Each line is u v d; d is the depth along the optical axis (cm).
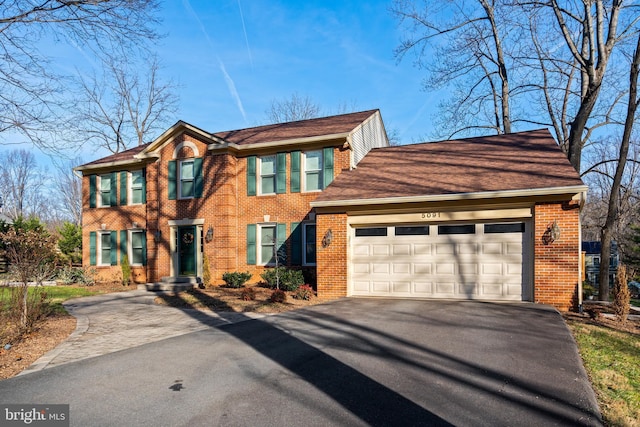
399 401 475
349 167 1598
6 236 824
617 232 3145
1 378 571
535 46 2361
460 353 655
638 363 629
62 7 952
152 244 1850
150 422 430
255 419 435
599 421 424
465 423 420
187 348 718
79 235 2903
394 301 1195
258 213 1714
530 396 486
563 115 2189
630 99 1582
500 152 1520
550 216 1095
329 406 465
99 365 624
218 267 1694
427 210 1244
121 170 2064
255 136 1878
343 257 1328
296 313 1042
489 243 1191
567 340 731
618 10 1616
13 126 1031
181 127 1798
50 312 1038
